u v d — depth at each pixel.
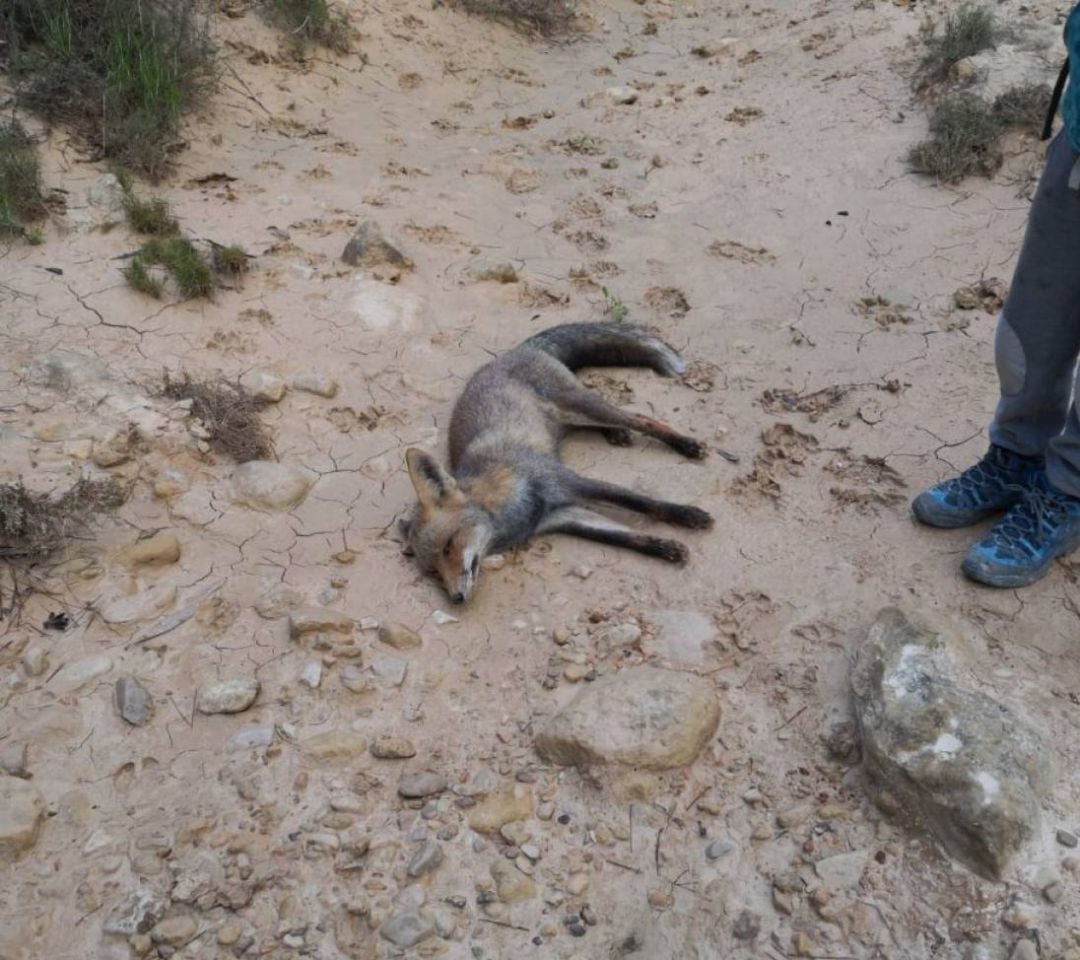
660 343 2.02
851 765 1.21
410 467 1.59
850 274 2.25
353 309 2.14
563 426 1.93
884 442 1.75
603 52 3.59
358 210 2.51
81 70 2.54
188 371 1.92
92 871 1.13
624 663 1.38
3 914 1.09
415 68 3.26
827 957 1.03
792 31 3.45
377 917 1.08
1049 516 1.41
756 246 2.39
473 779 1.23
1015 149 2.52
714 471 1.75
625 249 2.43
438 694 1.35
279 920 1.09
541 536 1.69
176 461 1.71
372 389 1.98
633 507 1.66
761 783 1.21
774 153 2.75
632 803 1.19
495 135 2.98
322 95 3.01
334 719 1.32
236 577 1.54
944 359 1.94
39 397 1.77
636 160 2.83
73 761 1.26
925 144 2.57
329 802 1.21
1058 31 2.89
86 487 1.58
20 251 2.14
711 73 3.31
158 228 2.24
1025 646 1.34
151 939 1.07
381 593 1.53
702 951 1.05
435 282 2.29
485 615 1.49
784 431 1.81
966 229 2.32
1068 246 1.26
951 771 1.09
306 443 1.84
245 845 1.16
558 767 1.24
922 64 2.91
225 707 1.31
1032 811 1.09
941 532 1.54
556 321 2.19
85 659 1.38
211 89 2.78
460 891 1.11
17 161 2.25
